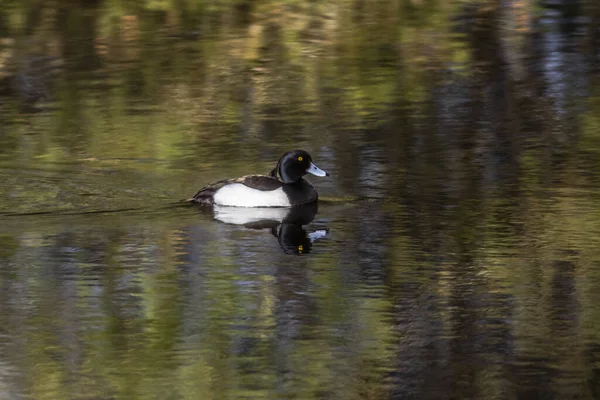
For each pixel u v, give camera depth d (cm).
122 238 1416
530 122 2055
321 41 2878
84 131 2031
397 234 1436
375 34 2953
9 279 1261
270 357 1049
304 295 1214
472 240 1406
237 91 2364
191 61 2659
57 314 1159
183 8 3325
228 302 1190
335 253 1359
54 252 1357
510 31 2948
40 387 987
